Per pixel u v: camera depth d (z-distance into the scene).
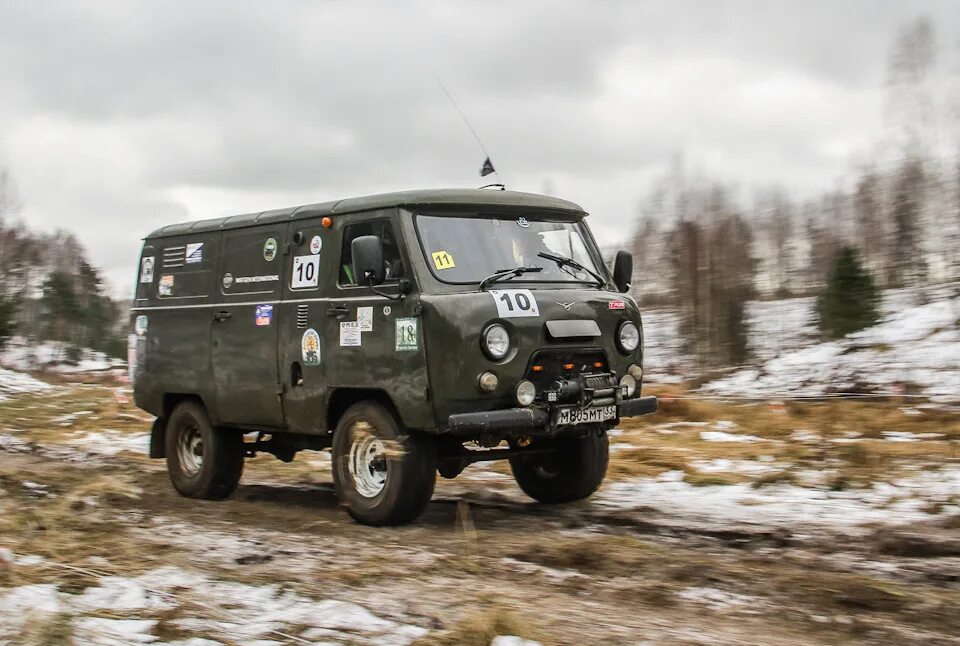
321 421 8.33
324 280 8.31
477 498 9.31
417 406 7.35
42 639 4.52
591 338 7.80
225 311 9.33
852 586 5.34
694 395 26.38
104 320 91.19
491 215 8.05
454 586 5.66
